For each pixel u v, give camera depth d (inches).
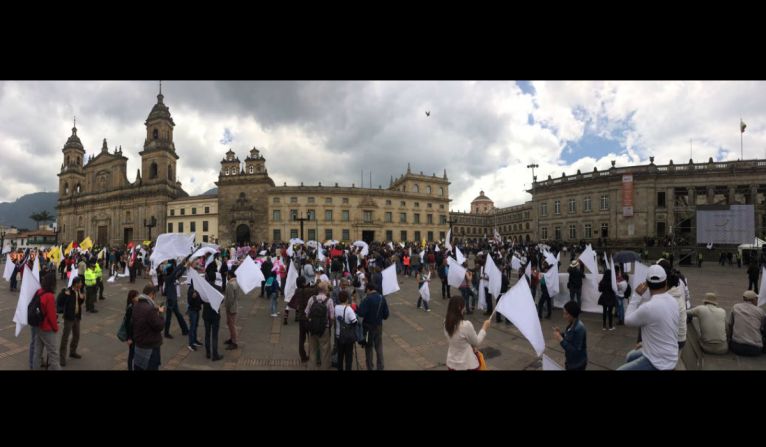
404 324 426.9
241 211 2511.1
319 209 2578.7
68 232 3056.1
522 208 4173.2
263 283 626.5
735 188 1796.3
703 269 1103.0
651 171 1939.0
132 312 246.2
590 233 2160.4
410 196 2829.7
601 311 470.6
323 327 264.1
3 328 401.1
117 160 2807.6
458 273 498.9
